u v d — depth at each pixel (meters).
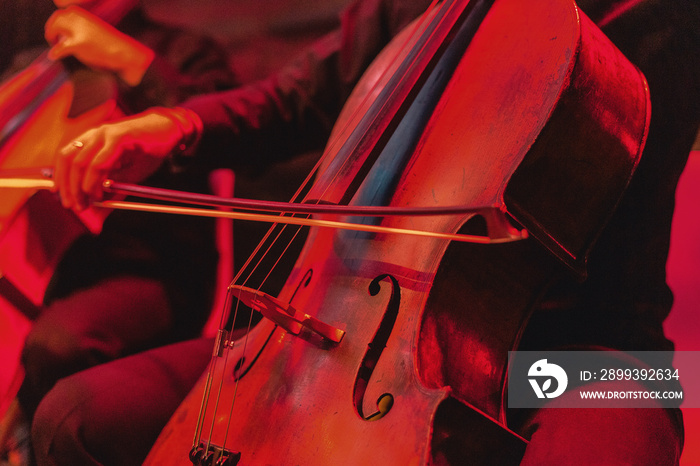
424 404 1.08
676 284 1.82
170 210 1.31
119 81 2.00
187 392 1.51
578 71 1.22
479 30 1.38
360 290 1.21
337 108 1.78
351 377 1.14
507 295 1.24
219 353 1.25
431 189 1.25
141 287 1.82
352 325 1.18
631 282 1.34
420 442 1.06
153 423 1.46
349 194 1.30
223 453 1.16
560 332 1.37
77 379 1.50
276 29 2.78
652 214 1.34
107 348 1.74
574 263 1.26
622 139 1.26
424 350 1.14
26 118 1.95
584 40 1.24
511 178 1.20
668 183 1.35
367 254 1.24
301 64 1.79
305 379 1.17
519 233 1.02
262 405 1.18
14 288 1.74
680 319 1.80
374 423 1.10
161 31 2.19
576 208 1.25
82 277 1.82
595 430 1.22
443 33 1.39
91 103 1.97
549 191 1.23
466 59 1.35
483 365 1.20
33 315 1.77
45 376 1.74
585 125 1.22
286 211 1.20
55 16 2.06
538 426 1.25
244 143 1.70
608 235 1.35
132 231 1.86
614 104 1.25
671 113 1.35
